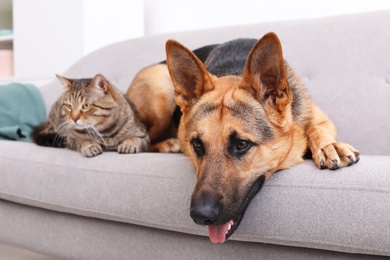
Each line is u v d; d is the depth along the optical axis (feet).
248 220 5.15
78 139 7.76
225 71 6.61
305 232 4.81
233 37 9.39
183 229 5.69
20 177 7.41
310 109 6.29
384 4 10.13
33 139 8.78
